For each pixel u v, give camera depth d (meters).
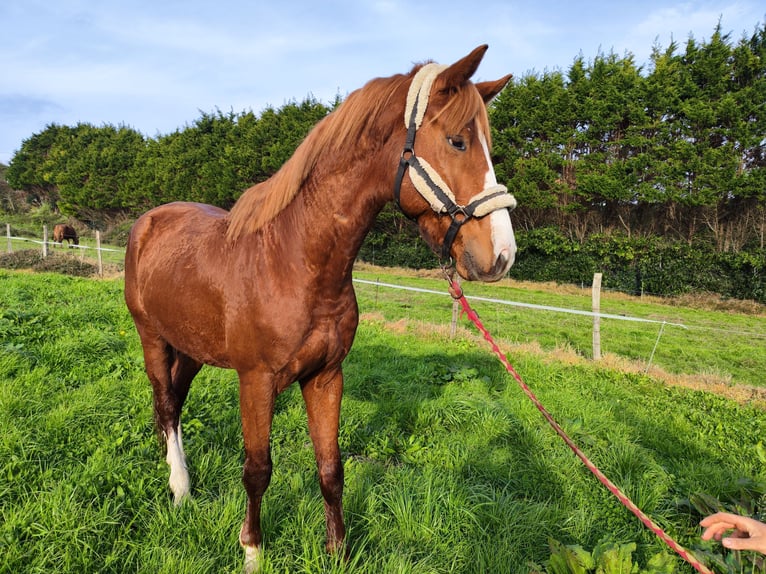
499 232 1.48
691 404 4.84
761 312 12.93
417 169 1.54
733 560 1.97
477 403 3.93
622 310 12.29
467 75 1.54
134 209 31.05
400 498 2.38
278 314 1.73
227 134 25.42
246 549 1.96
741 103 15.02
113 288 8.75
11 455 2.46
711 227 15.88
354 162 1.69
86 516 2.05
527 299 13.36
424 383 4.57
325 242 1.72
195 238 2.20
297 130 22.67
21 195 41.31
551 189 17.89
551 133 18.03
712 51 15.41
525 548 2.25
